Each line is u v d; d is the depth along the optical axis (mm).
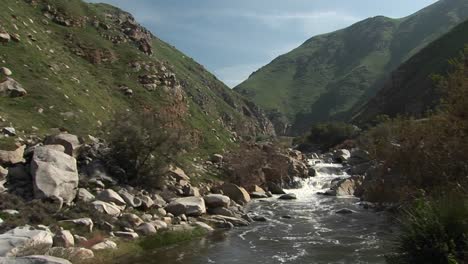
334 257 17984
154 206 22938
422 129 16547
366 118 100750
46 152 20016
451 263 9656
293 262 17266
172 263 16500
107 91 40188
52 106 29141
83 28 48125
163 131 26156
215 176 35500
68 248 14664
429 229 10578
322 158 57125
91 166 23203
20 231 12180
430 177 15469
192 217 23453
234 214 25688
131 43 54938
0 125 23219
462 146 13781
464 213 10555
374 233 22312
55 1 47625
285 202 33125
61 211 17859
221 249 18969
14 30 34781
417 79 93938
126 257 16531
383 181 26766
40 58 34406
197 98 72312
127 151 25312
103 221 18391
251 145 49031
